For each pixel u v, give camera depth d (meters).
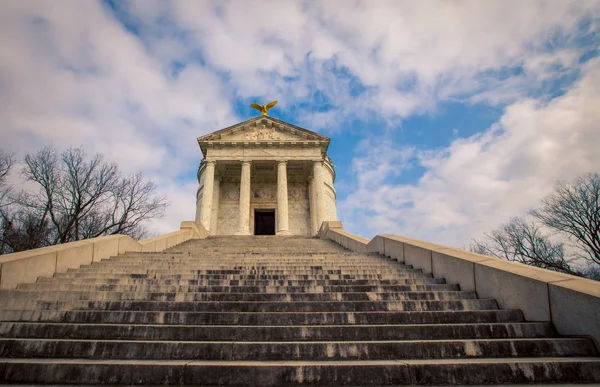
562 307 6.38
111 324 6.67
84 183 34.44
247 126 36.25
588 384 4.91
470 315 7.08
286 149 35.41
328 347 5.65
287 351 5.62
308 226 39.06
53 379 4.91
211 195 33.59
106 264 11.62
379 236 14.57
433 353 5.70
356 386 4.87
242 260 12.59
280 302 7.52
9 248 31.91
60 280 9.40
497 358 5.62
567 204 34.69
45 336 6.38
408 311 7.46
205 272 10.51
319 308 7.48
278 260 12.61
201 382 4.88
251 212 39.41
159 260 12.70
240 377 4.89
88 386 4.81
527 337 6.41
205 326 6.40
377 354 5.64
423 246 11.12
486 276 8.18
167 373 4.92
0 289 8.25
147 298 8.05
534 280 6.95
